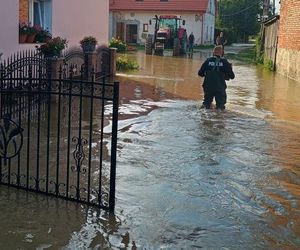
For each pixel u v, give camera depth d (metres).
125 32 37.25
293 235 3.39
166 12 36.59
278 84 12.66
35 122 6.37
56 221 3.45
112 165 3.59
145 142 5.73
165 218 3.57
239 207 3.85
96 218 3.52
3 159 4.56
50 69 7.70
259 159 5.24
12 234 3.24
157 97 9.46
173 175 4.56
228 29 46.56
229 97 9.87
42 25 10.14
